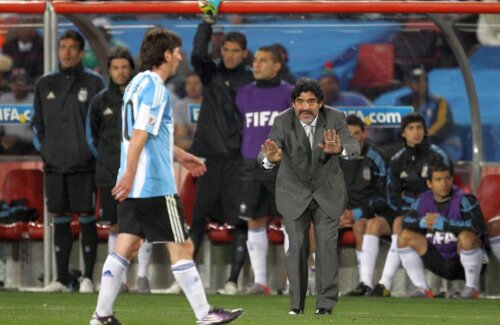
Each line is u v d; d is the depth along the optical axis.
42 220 40.97
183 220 22.95
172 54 23.33
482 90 40.00
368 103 40.69
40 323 25.28
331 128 28.11
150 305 33.12
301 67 40.78
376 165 38.91
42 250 40.81
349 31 40.41
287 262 28.27
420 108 40.53
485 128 40.31
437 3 37.88
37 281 40.84
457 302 35.56
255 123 37.34
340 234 39.22
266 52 37.06
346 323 25.78
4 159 41.59
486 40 39.44
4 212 40.75
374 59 40.47
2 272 40.88
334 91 40.78
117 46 38.91
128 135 22.94
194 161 24.88
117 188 22.34
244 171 37.50
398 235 38.16
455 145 40.50
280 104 37.28
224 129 38.19
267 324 25.08
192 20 40.53
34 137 39.22
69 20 40.62
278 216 37.88
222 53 38.41
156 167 22.67
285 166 28.42
